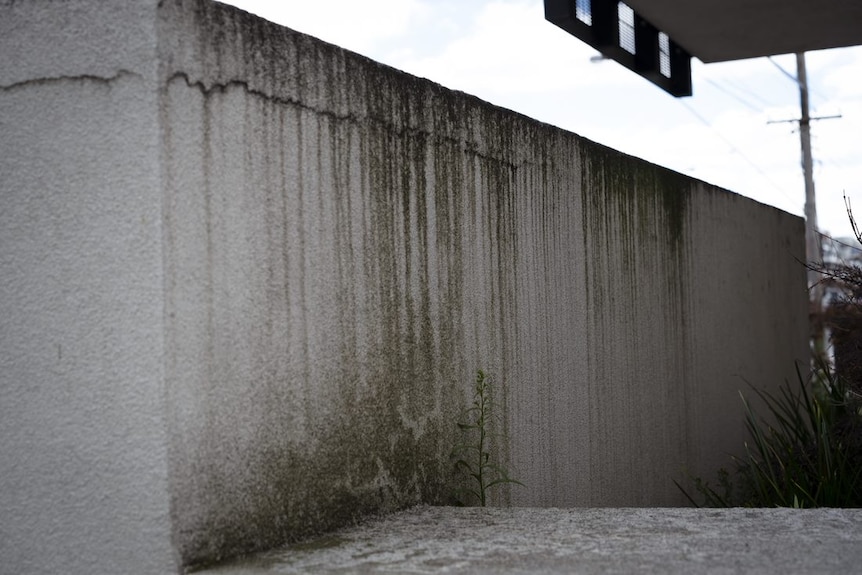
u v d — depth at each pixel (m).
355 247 2.78
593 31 5.00
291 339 2.51
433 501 3.08
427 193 3.14
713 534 2.46
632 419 4.66
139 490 2.15
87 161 2.21
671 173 5.35
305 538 2.51
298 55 2.58
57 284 2.22
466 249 3.36
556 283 3.98
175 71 2.20
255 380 2.38
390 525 2.70
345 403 2.70
